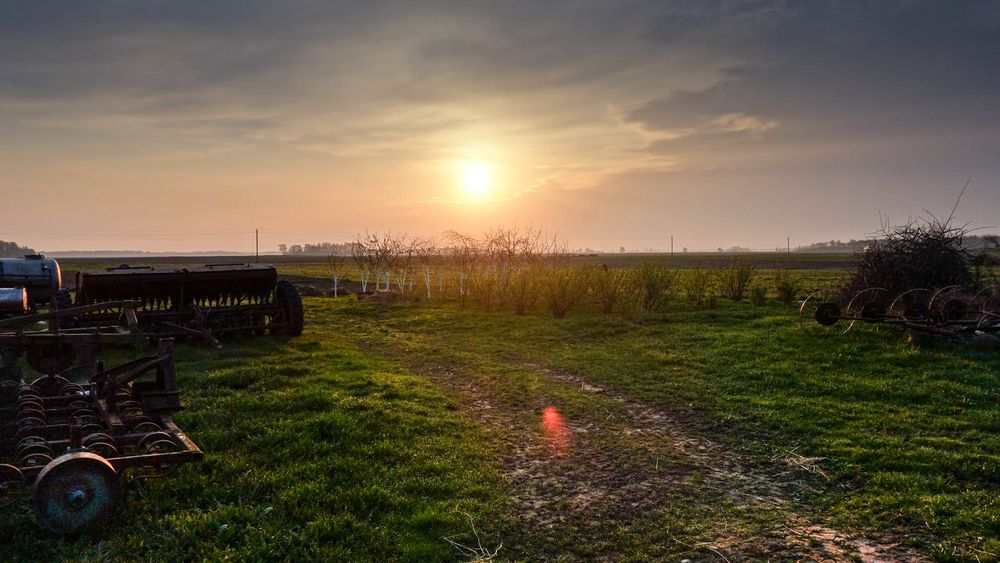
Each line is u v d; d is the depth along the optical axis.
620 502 6.82
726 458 8.14
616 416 10.05
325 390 10.79
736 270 26.61
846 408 9.84
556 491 7.11
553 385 12.14
